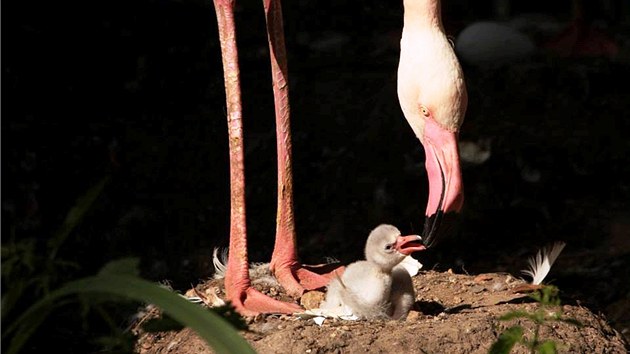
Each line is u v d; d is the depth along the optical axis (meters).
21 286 4.66
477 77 14.61
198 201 12.11
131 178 12.52
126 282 4.11
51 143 13.08
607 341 7.34
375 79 14.69
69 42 15.41
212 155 13.09
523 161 12.35
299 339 6.73
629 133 13.20
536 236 11.34
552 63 14.97
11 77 14.39
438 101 7.42
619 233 11.32
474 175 12.18
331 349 6.65
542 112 13.84
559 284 10.28
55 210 11.77
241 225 7.63
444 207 7.32
